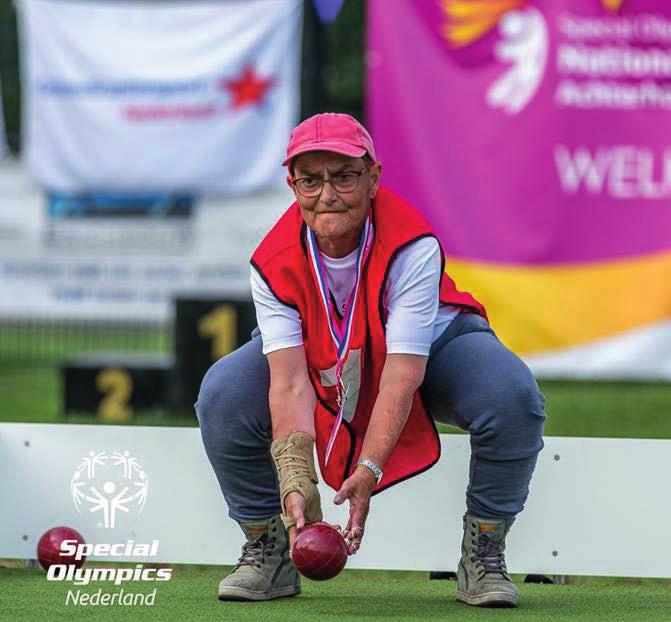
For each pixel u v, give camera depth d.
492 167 41.25
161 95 46.56
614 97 41.12
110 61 46.78
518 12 41.19
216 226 48.00
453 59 41.25
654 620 14.92
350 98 70.94
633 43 41.03
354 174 13.88
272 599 16.08
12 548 18.16
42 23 47.09
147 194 47.97
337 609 15.41
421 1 41.25
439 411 15.41
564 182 41.25
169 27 46.31
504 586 15.54
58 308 49.03
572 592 17.00
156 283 48.50
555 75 41.19
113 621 14.61
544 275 41.44
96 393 39.41
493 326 41.53
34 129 47.66
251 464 15.48
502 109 41.22
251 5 45.75
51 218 48.59
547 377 41.88
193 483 17.89
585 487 17.39
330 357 14.58
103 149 47.16
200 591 16.62
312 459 14.33
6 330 57.78
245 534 16.11
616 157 41.22
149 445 17.98
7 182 48.56
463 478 17.58
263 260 14.68
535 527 17.42
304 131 13.91
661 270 41.22
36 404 43.16
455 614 15.09
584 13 41.09
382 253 14.27
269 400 14.61
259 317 14.77
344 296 14.62
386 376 14.24
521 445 14.83
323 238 14.28
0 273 48.97
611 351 41.41
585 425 38.00
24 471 18.17
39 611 15.21
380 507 17.66
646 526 17.38
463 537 15.97
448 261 41.59
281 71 45.75
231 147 46.38
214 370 15.37
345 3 70.44
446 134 41.44
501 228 41.38
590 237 41.28
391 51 41.44
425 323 14.29
